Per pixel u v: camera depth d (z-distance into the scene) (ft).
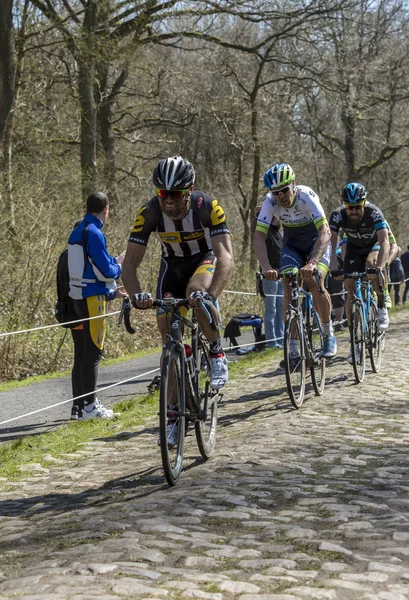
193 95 75.00
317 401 21.93
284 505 12.21
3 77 51.03
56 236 36.94
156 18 60.70
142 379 28.94
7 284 34.99
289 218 21.90
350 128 98.53
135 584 8.70
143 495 13.32
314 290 21.84
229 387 26.04
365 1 69.82
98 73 61.00
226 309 48.80
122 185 75.92
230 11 62.69
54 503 13.46
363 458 15.31
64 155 64.39
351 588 8.66
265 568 9.37
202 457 15.85
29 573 9.44
